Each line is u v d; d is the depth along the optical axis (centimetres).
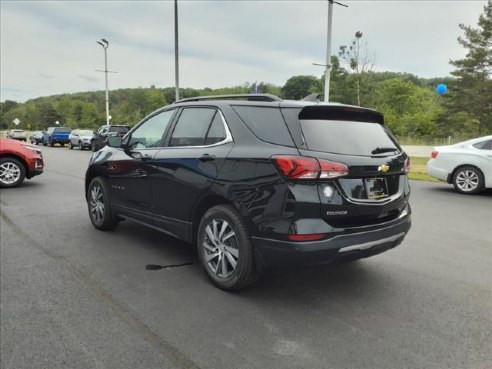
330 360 285
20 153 1056
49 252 514
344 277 441
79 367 276
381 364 281
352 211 354
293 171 339
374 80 3975
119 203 562
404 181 419
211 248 411
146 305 369
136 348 299
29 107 12025
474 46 3847
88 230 621
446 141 3603
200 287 411
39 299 379
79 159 2083
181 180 434
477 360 286
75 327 328
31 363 280
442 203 883
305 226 339
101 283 418
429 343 308
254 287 412
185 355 291
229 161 387
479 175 982
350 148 367
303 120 366
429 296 392
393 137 431
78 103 10519
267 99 406
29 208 786
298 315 352
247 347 301
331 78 4141
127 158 529
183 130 461
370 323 339
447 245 561
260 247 362
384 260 496
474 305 373
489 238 597
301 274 448
